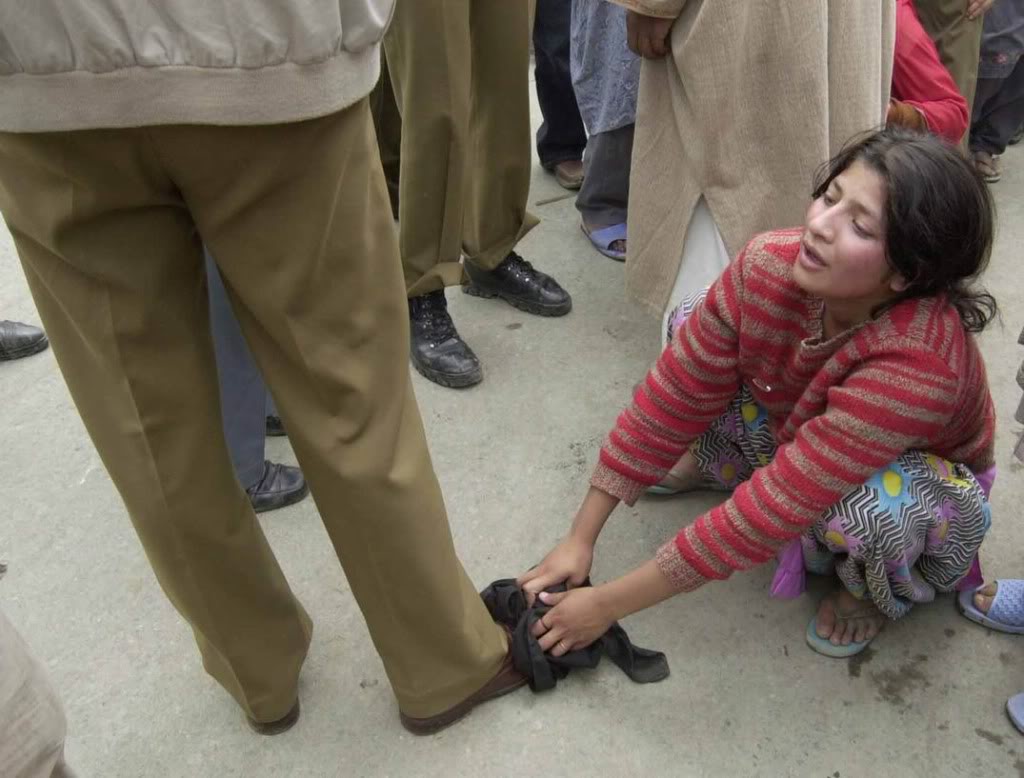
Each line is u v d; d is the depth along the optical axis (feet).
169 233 2.61
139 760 3.98
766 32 4.34
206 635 3.49
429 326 6.11
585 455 5.56
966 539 4.09
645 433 4.21
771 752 3.98
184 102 2.21
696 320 4.06
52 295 2.61
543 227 8.02
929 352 3.30
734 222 4.79
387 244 2.80
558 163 8.74
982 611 4.48
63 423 5.91
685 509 5.17
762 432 4.42
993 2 7.47
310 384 2.91
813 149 4.55
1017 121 8.77
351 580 3.48
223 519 3.15
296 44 2.20
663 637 4.46
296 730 4.08
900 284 3.22
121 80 2.15
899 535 3.83
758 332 3.81
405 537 3.23
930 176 2.96
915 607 4.61
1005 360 6.36
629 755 3.96
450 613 3.61
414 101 5.16
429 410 5.92
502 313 6.86
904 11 5.50
